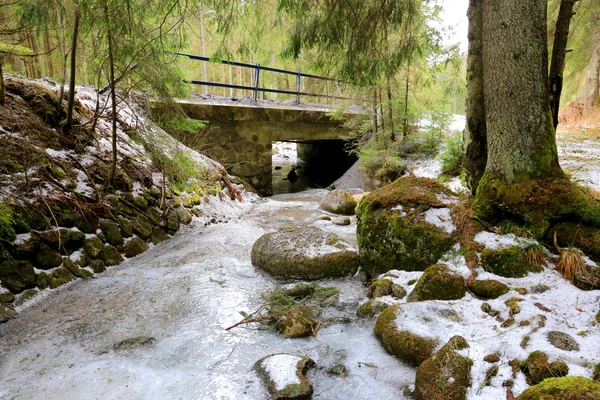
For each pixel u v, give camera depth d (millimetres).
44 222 3453
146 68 4176
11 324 2760
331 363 2305
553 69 3363
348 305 3104
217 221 5902
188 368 2250
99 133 5113
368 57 4688
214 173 6840
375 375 2162
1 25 3615
